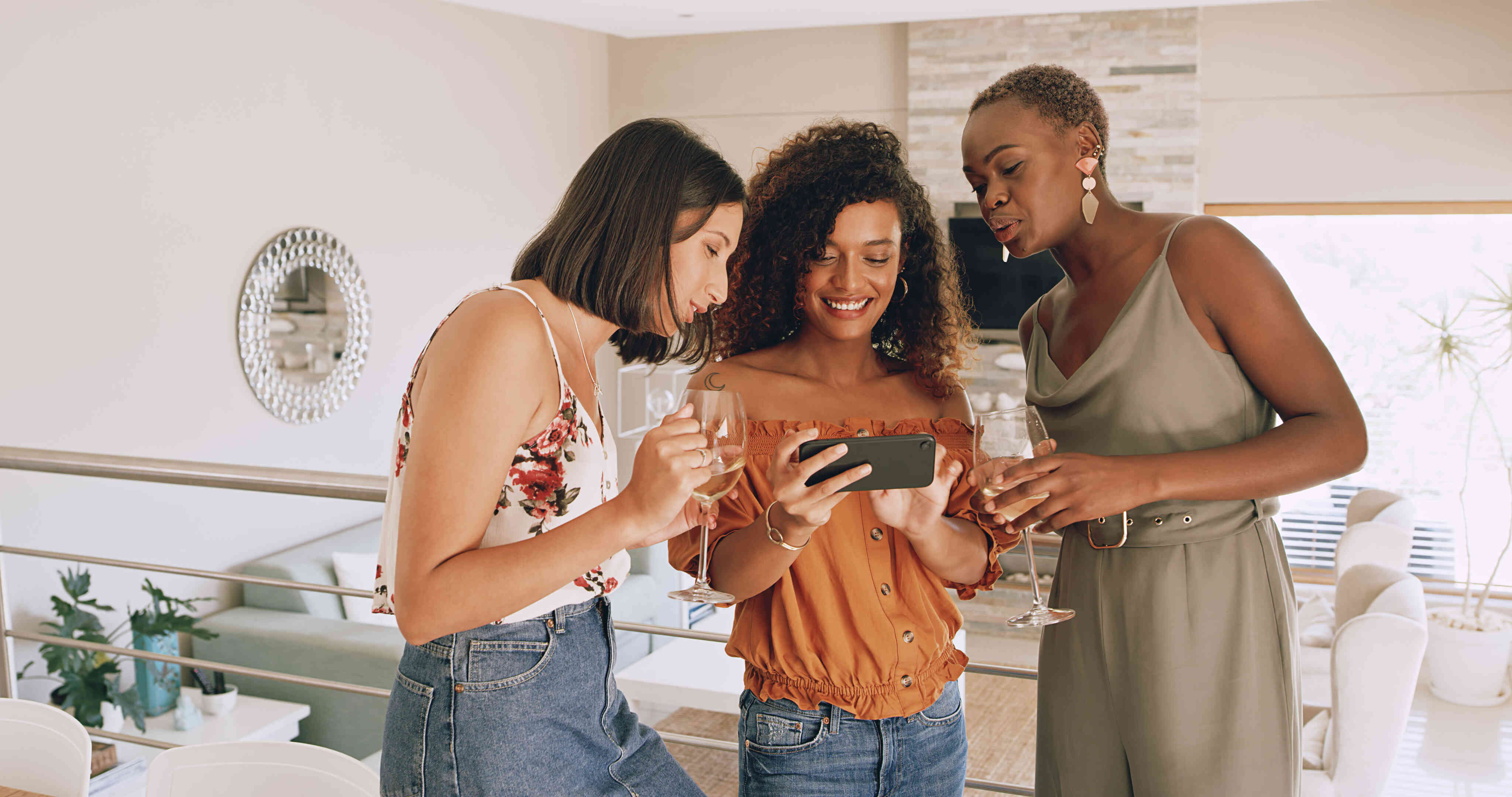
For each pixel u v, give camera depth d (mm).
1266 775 1301
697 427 938
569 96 7117
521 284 1056
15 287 3709
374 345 5465
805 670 1252
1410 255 5945
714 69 7281
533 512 1014
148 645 3705
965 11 5500
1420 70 5812
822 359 1402
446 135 5949
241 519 4668
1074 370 1421
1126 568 1338
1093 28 6199
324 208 5102
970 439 1372
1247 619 1297
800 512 1109
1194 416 1305
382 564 1098
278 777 1345
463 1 5211
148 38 4164
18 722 1514
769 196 1342
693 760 4004
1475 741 4461
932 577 1336
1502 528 5840
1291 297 1257
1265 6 6008
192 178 4383
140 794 3301
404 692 1079
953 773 1329
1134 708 1342
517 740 1055
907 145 6598
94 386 3996
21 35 3695
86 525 3986
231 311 4594
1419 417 5965
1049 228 1354
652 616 5023
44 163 3791
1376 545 4555
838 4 5320
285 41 4828
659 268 1031
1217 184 6184
